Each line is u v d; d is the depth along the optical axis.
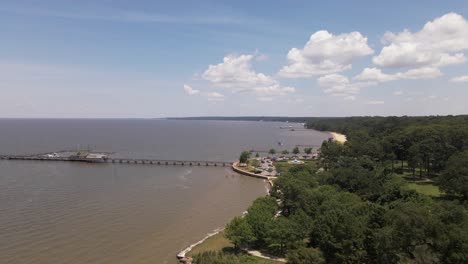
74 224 94.38
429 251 55.53
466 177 96.12
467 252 53.09
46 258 73.38
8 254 74.81
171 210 109.81
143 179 162.62
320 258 58.59
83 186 143.25
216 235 86.81
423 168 152.38
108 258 74.31
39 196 123.75
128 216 102.62
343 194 87.19
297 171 137.75
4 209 106.38
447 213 61.34
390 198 92.31
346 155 174.25
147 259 74.12
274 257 69.25
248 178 169.50
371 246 61.22
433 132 155.50
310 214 81.00
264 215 77.31
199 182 157.88
